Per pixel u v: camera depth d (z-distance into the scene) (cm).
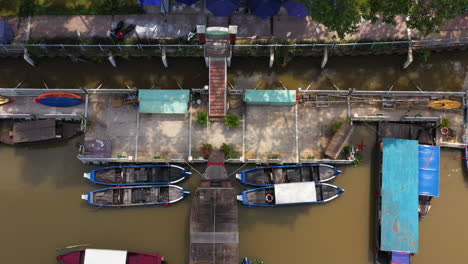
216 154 3444
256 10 3416
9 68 3731
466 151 3556
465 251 3494
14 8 3659
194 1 3419
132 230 3522
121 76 3725
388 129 3562
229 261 3259
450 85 3709
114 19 3647
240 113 3594
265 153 3538
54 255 3475
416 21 3167
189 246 3488
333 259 3503
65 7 3662
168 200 3472
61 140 3609
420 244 3500
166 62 3628
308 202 3409
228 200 3325
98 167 3584
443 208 3550
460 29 3591
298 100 3597
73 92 3591
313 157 3500
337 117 3594
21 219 3525
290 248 3506
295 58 3728
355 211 3553
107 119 3581
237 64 3731
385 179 3412
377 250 3444
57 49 3588
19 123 3497
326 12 3022
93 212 3528
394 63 3728
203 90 3534
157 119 3591
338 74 3731
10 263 3475
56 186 3572
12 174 3597
